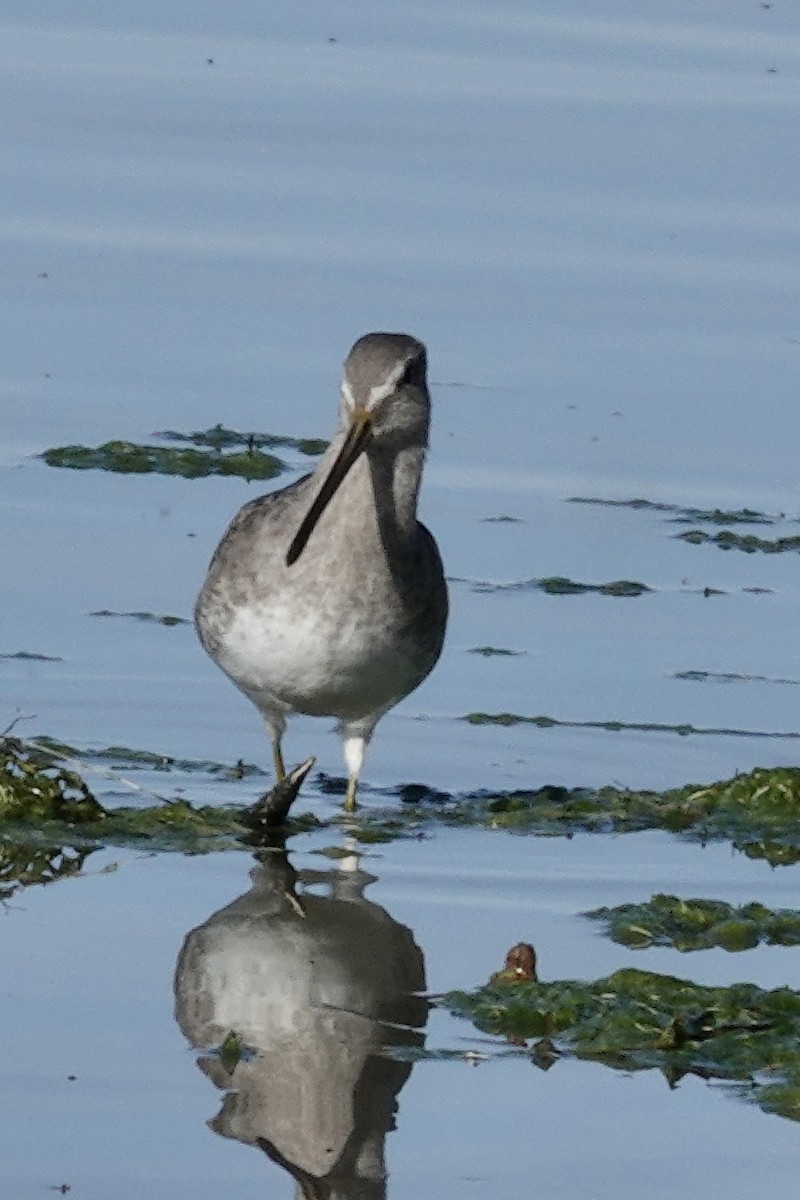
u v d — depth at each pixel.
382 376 15.44
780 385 23.12
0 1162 10.98
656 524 20.80
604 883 14.62
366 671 15.48
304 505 15.48
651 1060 12.30
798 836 15.47
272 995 12.81
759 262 25.08
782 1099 11.88
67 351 23.03
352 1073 11.99
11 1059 11.95
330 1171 11.02
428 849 15.05
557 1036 12.55
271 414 22.33
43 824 15.06
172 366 22.92
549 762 16.64
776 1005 12.83
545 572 19.86
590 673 18.05
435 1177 11.02
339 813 15.63
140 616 18.25
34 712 16.73
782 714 17.48
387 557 15.35
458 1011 12.80
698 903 14.20
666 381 23.09
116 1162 11.01
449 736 17.00
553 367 23.23
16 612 18.23
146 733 16.67
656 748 16.88
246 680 15.77
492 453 21.84
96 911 13.84
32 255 24.45
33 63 28.22
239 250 24.75
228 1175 10.95
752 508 21.25
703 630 18.89
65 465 21.06
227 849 14.89
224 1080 11.84
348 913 13.96
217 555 15.95
